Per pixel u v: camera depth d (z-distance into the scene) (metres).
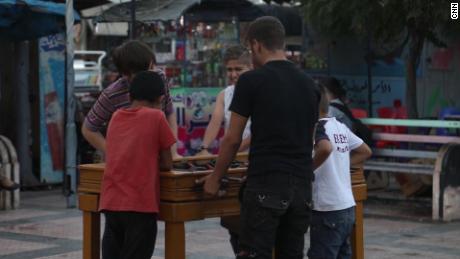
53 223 11.12
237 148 5.77
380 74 14.98
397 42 14.52
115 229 6.27
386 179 13.38
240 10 15.02
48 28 13.14
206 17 14.79
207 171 6.09
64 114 13.95
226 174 6.07
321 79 11.97
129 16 14.07
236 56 7.84
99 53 22.83
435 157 11.46
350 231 6.60
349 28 13.04
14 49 14.18
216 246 9.55
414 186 12.48
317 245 6.43
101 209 6.09
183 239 6.02
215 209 6.14
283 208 5.65
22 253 9.16
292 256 5.89
